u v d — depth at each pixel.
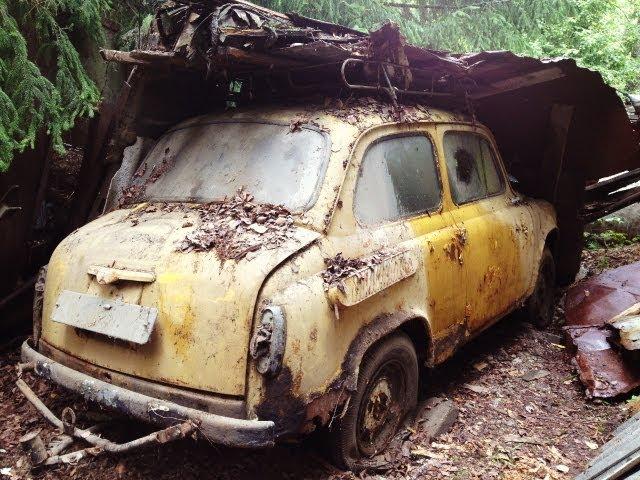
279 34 3.29
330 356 2.77
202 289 2.63
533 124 6.16
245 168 3.38
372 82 3.74
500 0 8.31
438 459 3.35
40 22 4.26
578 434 3.73
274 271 2.64
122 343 2.81
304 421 2.64
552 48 9.48
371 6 7.26
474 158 4.57
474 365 4.68
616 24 9.74
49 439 3.34
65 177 5.67
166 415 2.57
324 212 3.01
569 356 4.79
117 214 3.53
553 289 5.84
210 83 4.35
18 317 4.60
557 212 6.37
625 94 6.16
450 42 8.09
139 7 5.58
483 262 4.16
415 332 3.61
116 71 5.06
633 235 8.77
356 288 2.83
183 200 3.41
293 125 3.44
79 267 3.06
